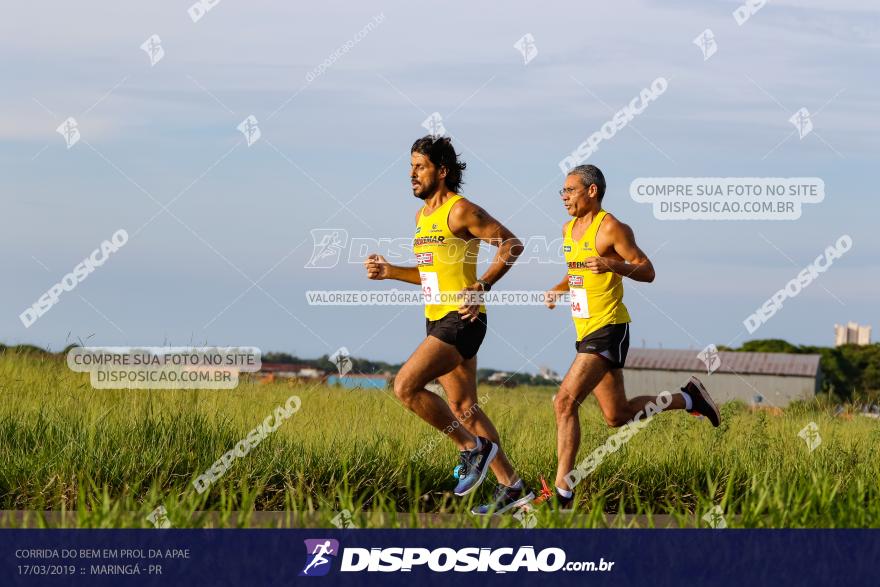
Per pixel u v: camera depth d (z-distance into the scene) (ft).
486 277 54.54
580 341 57.47
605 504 58.75
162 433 60.39
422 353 53.93
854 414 88.48
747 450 65.46
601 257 55.93
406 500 57.67
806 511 47.50
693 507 58.90
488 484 59.41
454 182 55.93
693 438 68.23
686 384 64.18
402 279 57.31
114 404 69.46
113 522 42.68
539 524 45.19
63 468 54.90
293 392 84.23
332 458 58.80
